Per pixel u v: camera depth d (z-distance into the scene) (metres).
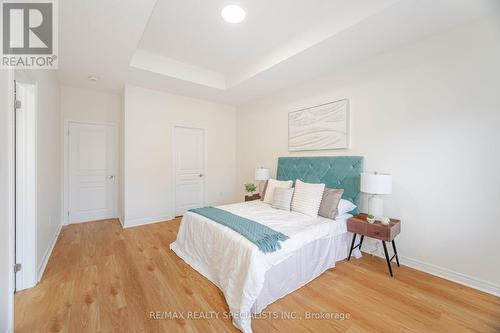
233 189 5.37
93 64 3.03
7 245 1.48
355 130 2.96
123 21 2.12
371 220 2.40
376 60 2.72
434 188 2.30
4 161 1.45
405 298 1.93
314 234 2.23
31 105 2.12
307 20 2.43
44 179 2.58
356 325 1.62
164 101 4.27
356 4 2.08
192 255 2.55
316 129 3.40
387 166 2.64
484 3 1.82
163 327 1.60
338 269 2.44
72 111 3.94
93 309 1.76
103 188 4.29
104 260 2.61
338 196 2.67
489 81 1.97
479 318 1.69
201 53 3.23
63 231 3.60
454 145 2.17
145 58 3.20
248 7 2.23
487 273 2.00
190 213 2.78
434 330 1.58
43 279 2.18
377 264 2.56
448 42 2.19
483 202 2.02
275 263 1.84
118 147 4.40
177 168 4.56
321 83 3.37
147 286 2.09
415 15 1.97
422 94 2.36
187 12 2.31
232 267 1.87
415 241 2.43
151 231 3.66
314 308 1.80
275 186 3.46
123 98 3.93
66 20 2.08
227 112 5.23
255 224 2.22
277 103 4.17
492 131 1.97
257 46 3.00
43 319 1.65
